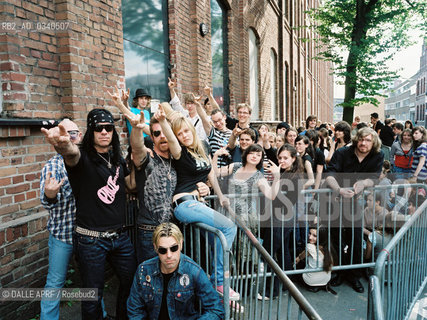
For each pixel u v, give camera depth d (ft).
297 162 12.95
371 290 6.98
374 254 13.52
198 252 9.08
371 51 41.88
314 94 108.06
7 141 9.39
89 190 8.25
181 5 19.81
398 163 23.22
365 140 12.32
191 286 8.29
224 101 28.60
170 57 19.16
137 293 8.43
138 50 16.48
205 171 9.40
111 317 9.85
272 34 45.55
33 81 10.19
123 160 9.14
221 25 27.91
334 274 13.21
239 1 31.45
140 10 16.62
